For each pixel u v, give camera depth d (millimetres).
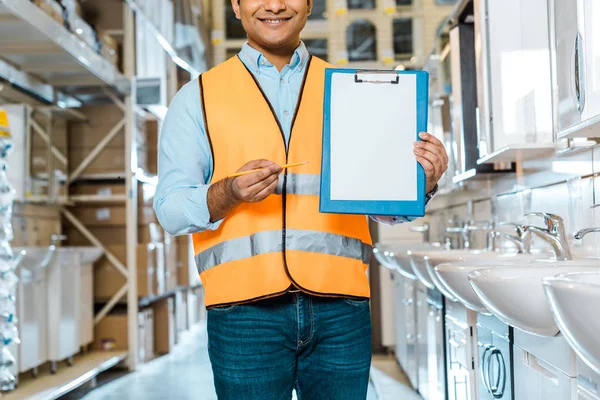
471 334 2715
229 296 1480
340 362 1505
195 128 1545
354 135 1464
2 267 3625
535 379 1967
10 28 3982
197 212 1429
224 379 1494
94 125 5879
